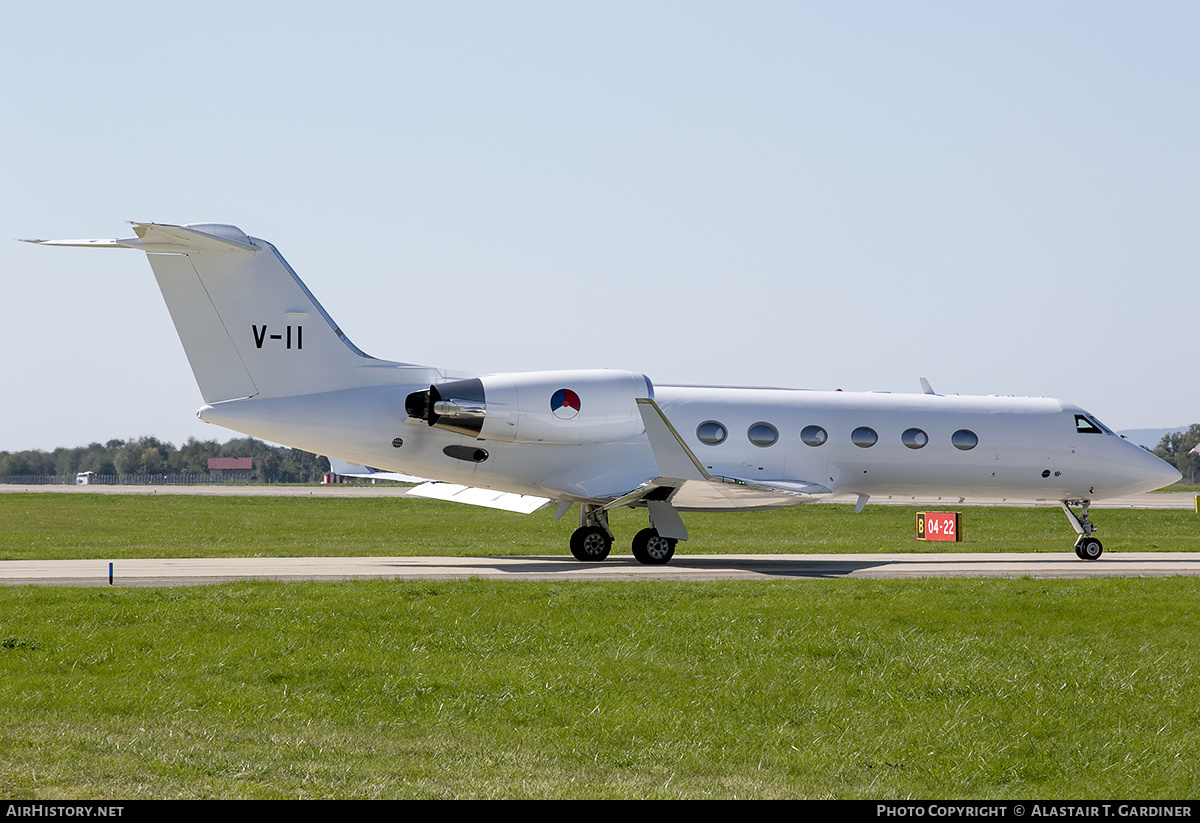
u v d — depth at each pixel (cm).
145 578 7238
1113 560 9788
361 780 2978
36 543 12394
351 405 8462
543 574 7738
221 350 8269
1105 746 3462
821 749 3422
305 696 3925
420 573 7800
